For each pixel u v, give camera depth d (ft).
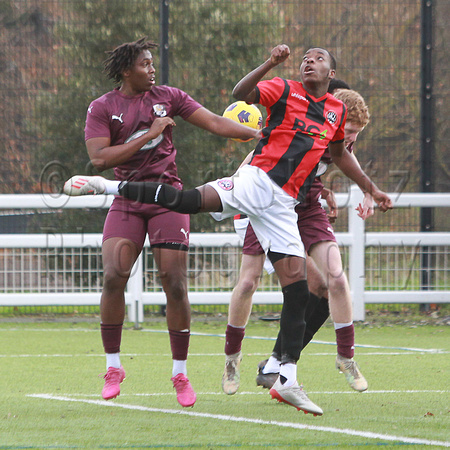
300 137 46.37
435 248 103.76
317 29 113.80
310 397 53.01
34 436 40.29
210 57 113.91
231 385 52.08
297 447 37.63
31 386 57.77
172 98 49.32
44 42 114.42
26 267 98.84
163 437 39.99
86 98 113.70
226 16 114.83
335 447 37.63
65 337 88.69
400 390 55.93
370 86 114.73
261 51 115.14
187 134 110.22
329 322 103.55
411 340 86.99
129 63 47.32
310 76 46.44
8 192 109.50
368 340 87.10
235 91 46.32
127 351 77.71
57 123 111.65
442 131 111.04
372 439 39.47
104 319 47.93
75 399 52.03
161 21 107.24
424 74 110.52
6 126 110.42
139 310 98.07
